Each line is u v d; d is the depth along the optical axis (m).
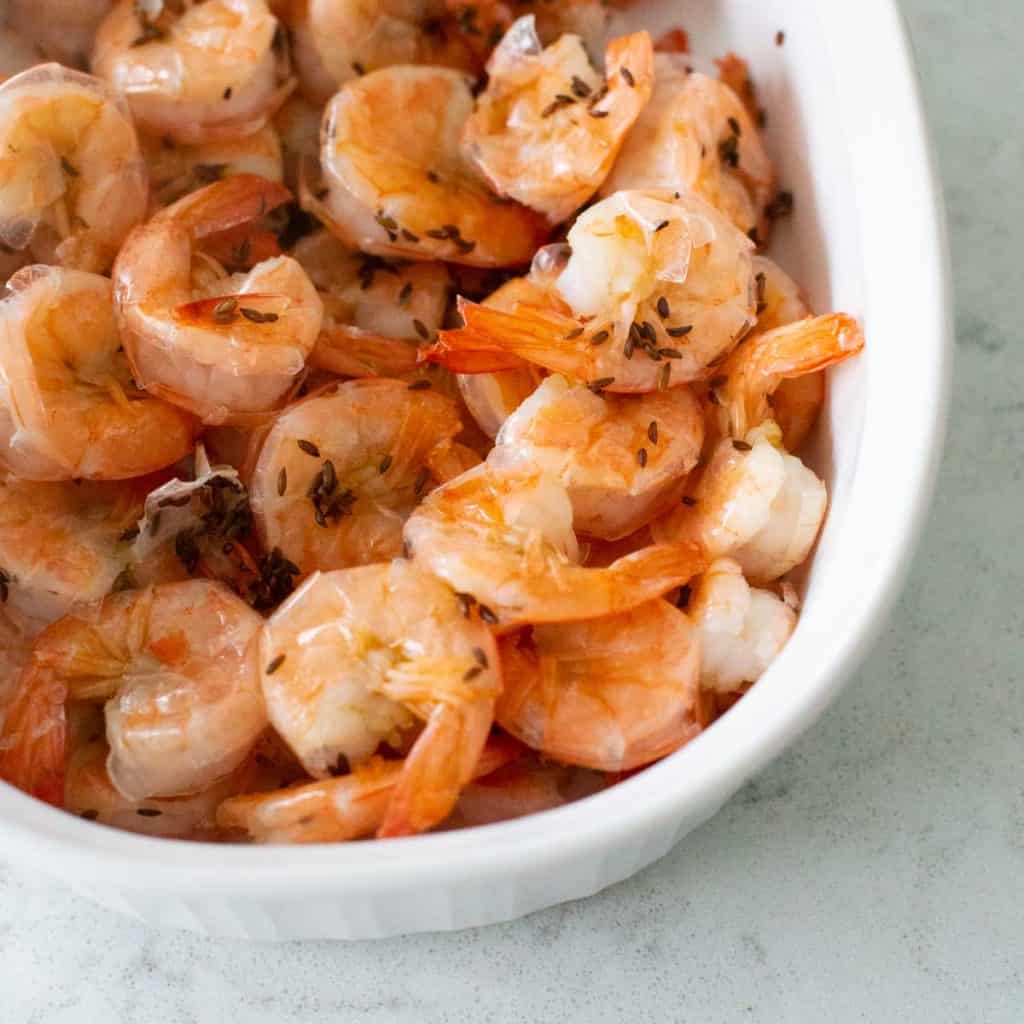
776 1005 0.52
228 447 0.53
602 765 0.48
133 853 0.45
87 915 0.53
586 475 0.50
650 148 0.55
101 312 0.52
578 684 0.48
